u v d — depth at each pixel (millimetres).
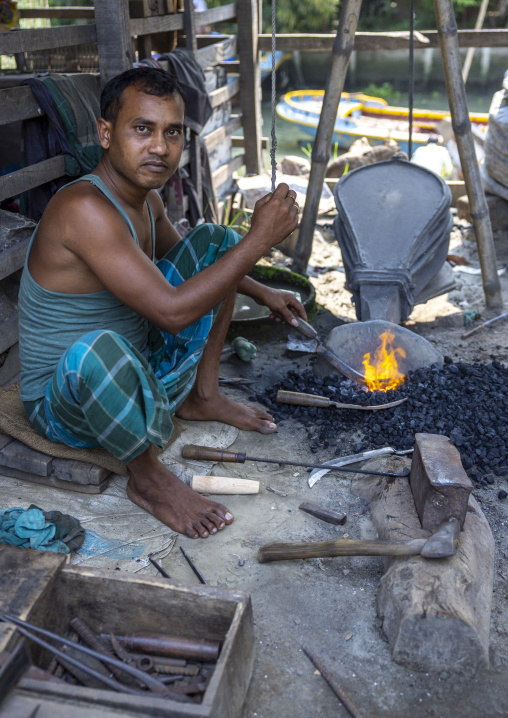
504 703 2068
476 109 15125
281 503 2861
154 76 2428
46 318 2648
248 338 4266
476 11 22438
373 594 2418
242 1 6332
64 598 2111
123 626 2115
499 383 3646
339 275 5402
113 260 2445
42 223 2570
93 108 3879
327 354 3684
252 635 2023
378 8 23359
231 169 6547
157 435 2516
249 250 2582
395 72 19516
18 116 3484
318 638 2258
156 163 2486
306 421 3422
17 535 2422
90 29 3938
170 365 3010
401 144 9727
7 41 3312
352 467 3029
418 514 2541
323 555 2430
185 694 1894
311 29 20688
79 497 2820
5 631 1802
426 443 2594
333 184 6488
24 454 2840
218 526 2658
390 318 3961
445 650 2121
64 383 2420
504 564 2582
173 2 5070
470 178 4527
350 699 2064
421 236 4145
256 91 6738
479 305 4848
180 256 3053
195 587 2002
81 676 1957
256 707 2025
